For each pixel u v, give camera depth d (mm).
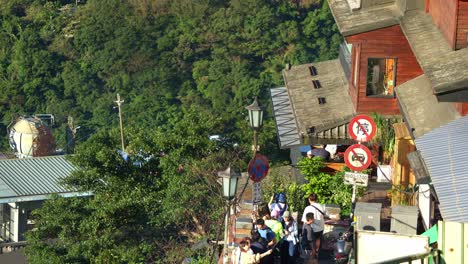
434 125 23484
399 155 27547
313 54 99500
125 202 35062
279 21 101188
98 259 32062
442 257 15289
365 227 22484
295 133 38062
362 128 25375
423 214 23281
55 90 99688
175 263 33062
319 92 38562
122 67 98688
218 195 34406
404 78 33250
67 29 105312
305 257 22828
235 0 101562
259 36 99500
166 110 93875
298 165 30578
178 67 98375
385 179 29469
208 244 30484
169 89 96500
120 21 103125
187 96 95312
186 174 35625
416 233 22109
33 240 36031
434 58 24125
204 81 95875
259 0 102312
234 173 22750
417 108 25203
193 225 35219
